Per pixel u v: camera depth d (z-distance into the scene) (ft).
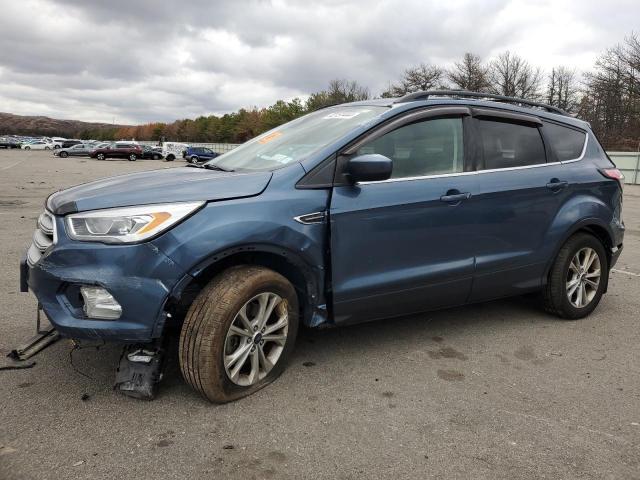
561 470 8.19
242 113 372.38
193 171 11.93
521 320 15.10
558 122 15.10
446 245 12.24
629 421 9.70
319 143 11.40
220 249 9.29
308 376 11.12
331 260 10.67
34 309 14.62
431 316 15.20
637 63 149.07
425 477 7.93
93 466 7.93
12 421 9.05
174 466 8.00
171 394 10.13
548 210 14.02
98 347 12.06
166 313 9.16
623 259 24.54
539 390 10.84
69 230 9.18
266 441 8.72
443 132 12.57
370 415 9.64
